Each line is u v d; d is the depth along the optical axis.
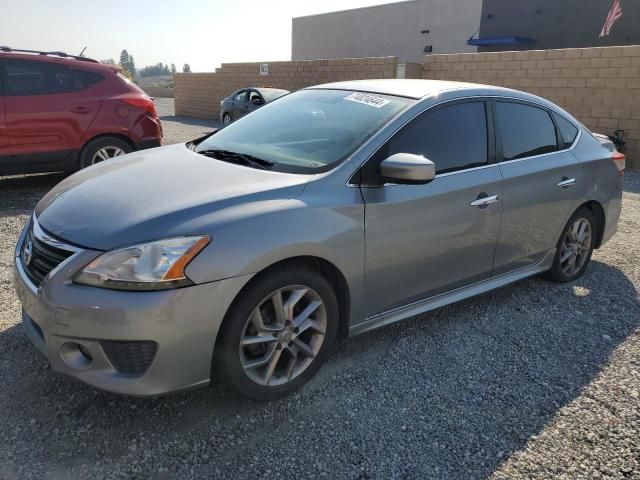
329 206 2.77
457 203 3.35
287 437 2.54
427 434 2.60
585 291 4.48
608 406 2.88
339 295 3.01
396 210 3.04
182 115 24.17
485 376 3.13
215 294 2.39
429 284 3.39
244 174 2.92
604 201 4.64
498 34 25.36
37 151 6.62
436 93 3.46
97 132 7.00
